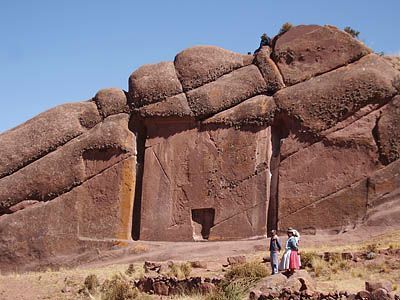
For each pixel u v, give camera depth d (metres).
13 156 35.78
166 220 33.03
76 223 33.81
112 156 34.44
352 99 31.20
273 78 33.34
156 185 33.66
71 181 34.47
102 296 20.11
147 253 31.42
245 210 31.88
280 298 15.82
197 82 34.34
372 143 30.38
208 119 33.59
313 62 33.16
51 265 33.12
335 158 30.81
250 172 32.25
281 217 30.95
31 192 34.88
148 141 34.47
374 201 29.23
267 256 24.48
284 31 34.94
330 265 21.00
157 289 19.72
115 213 33.59
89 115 35.75
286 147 31.81
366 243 26.39
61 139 35.53
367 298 14.88
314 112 31.62
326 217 30.08
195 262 23.59
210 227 32.44
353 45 32.78
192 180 33.09
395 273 19.50
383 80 31.12
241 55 35.03
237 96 33.50
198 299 17.48
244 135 32.78
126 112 35.34
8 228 34.16
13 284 23.88
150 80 34.69
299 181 31.12
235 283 17.69
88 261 32.62
